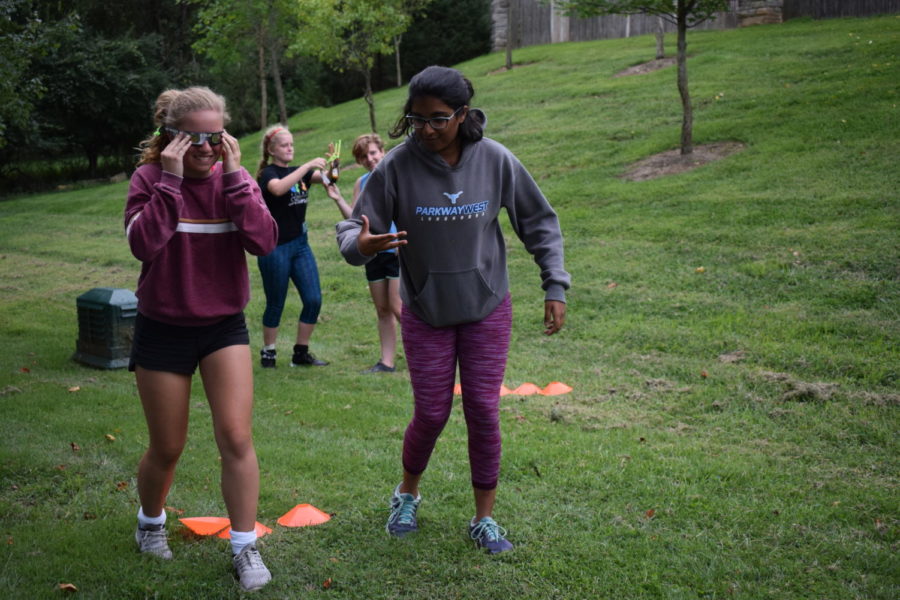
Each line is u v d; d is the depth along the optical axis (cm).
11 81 905
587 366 612
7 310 932
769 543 330
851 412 477
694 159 1127
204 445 461
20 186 2725
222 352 300
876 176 902
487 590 300
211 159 286
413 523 348
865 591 291
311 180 645
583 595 295
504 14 2848
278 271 635
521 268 899
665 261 817
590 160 1248
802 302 670
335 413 521
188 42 3216
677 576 305
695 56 1809
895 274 679
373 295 633
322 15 1638
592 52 2234
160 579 307
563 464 416
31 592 294
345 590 302
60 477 409
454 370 331
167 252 287
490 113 1739
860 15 2012
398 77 2908
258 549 334
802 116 1173
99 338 668
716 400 515
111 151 2988
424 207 312
